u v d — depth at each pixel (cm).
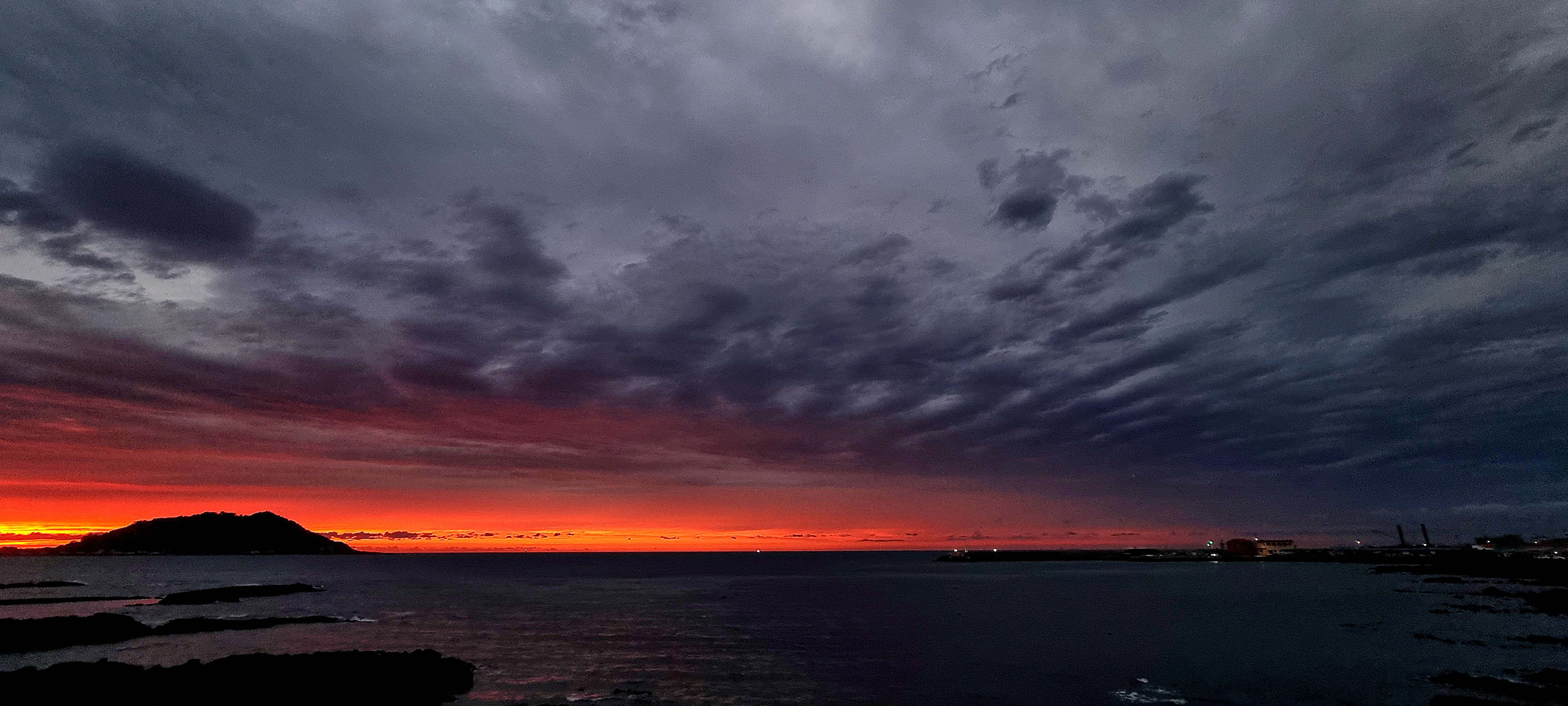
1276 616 5647
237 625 4962
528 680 3225
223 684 2672
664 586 10719
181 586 10144
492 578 13512
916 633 4891
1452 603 6419
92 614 5600
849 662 3731
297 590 8844
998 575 13788
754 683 3222
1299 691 2988
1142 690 3075
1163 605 6744
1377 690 2983
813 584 11094
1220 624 5153
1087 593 8512
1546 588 8138
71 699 2428
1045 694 3016
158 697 2486
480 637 4634
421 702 2781
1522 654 3722
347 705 2569
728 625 5459
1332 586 9088
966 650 4141
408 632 4869
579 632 4969
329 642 4297
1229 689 3062
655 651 4088
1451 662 3531
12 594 8150
